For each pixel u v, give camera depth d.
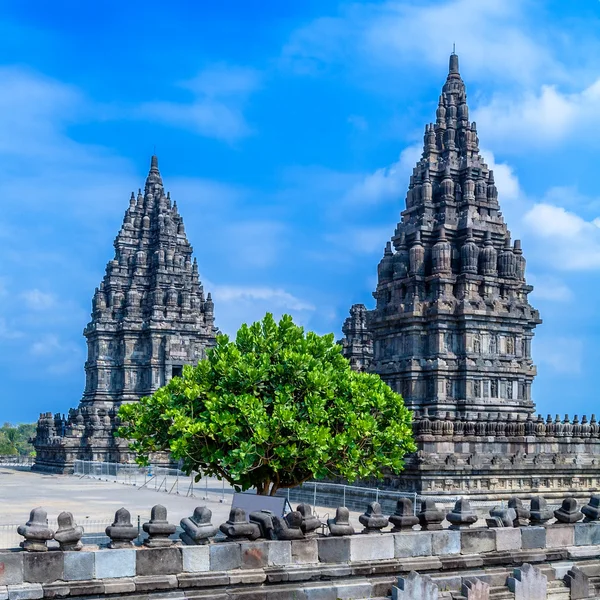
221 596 23.69
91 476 97.44
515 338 72.69
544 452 64.62
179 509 56.91
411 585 25.83
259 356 41.75
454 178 76.38
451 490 57.41
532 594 28.05
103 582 22.53
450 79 80.25
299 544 25.38
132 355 115.94
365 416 41.59
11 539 40.16
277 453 38.56
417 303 71.19
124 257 121.81
